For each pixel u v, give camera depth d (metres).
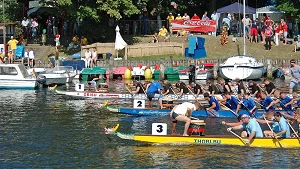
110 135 28.75
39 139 28.17
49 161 24.61
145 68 52.09
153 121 32.19
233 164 23.95
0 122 32.09
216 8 70.00
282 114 28.48
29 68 50.66
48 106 37.19
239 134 28.66
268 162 24.14
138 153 25.48
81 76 52.00
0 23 57.34
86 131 29.75
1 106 37.28
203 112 33.00
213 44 58.38
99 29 60.38
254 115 31.64
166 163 24.12
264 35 58.12
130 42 59.66
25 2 63.31
